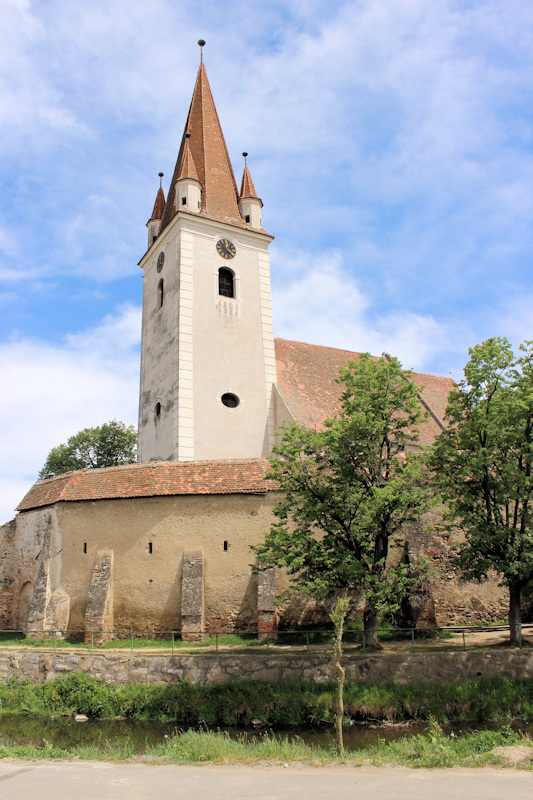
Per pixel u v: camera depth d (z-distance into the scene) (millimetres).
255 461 24547
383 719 17172
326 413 30594
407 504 19188
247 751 13602
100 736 16438
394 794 9531
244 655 18766
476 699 17578
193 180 32531
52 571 24625
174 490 23750
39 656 20469
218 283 31547
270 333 32156
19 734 16734
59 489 25859
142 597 23078
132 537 23828
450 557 24219
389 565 23016
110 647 21297
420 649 19047
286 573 22719
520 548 19312
